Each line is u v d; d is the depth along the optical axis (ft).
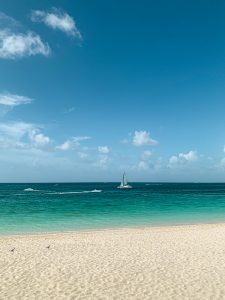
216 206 153.38
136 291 35.42
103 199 204.64
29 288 36.32
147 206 152.46
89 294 34.58
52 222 96.12
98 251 54.24
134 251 54.19
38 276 40.60
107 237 67.10
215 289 35.96
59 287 36.68
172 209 137.59
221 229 78.28
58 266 45.14
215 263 46.42
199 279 39.32
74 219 103.50
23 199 205.36
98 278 39.86
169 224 93.15
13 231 79.77
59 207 145.48
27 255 51.44
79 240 63.77
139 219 104.32
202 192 333.01
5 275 40.93
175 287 36.63
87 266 45.11
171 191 361.71
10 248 56.49
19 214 117.08
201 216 113.29
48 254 52.13
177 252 53.31
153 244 59.72
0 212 123.54
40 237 67.62
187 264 45.98
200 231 74.95
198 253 52.60
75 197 230.07
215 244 59.52
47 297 33.68
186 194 283.18
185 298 33.45
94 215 114.42
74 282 38.40
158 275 40.93
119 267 44.57
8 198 217.36
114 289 36.06
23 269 43.60
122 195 260.42
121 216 111.96
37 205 155.74
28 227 86.33
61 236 68.80
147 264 46.06
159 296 33.99
